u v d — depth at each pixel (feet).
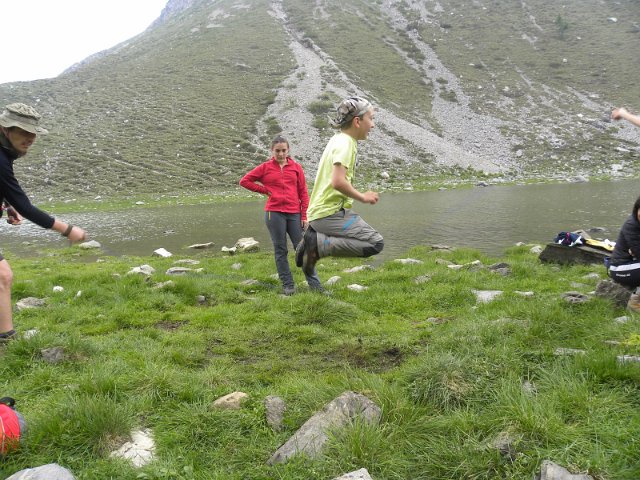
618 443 10.18
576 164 182.60
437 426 11.47
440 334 18.15
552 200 95.04
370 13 382.83
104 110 241.55
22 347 16.76
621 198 92.79
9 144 15.29
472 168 180.14
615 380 12.64
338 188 17.60
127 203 138.00
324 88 249.14
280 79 264.31
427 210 87.35
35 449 11.09
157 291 27.22
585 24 343.87
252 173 27.63
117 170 176.24
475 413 11.97
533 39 330.75
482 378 13.15
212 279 31.42
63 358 16.66
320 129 204.85
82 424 11.59
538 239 52.80
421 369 13.74
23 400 13.94
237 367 16.56
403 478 10.02
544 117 232.12
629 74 269.64
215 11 430.61
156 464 10.63
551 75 279.90
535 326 16.81
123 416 11.98
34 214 15.34
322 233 19.39
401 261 36.91
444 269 31.17
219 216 97.09
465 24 358.84
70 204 139.54
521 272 30.91
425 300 24.57
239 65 285.84
